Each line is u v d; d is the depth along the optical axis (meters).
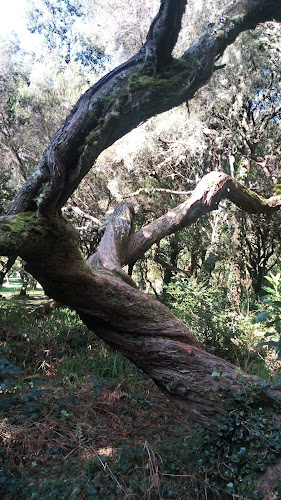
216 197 6.73
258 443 2.85
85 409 4.52
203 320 6.97
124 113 2.54
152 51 2.53
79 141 2.50
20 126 12.87
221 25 2.73
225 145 10.62
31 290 23.86
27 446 3.62
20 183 13.62
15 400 4.32
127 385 5.35
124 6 11.66
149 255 15.79
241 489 2.71
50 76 13.27
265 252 14.84
